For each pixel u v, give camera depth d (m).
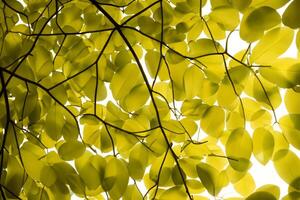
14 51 1.44
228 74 1.25
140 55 1.48
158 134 1.35
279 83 1.22
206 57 1.32
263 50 1.23
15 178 1.33
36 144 1.41
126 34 1.46
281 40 1.22
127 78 1.31
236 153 1.23
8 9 1.51
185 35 1.38
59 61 1.51
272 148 1.22
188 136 1.36
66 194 1.34
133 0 1.39
